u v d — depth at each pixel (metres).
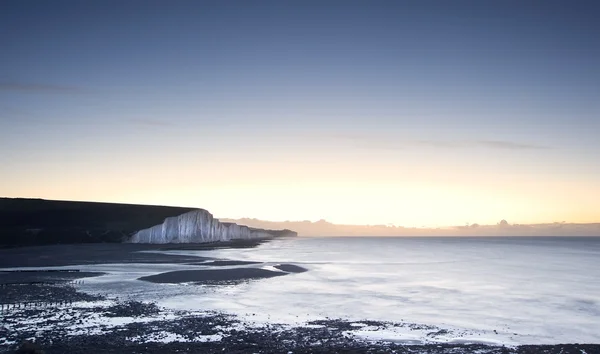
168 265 69.50
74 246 103.94
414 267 75.06
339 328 29.66
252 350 23.84
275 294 43.25
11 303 35.19
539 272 66.38
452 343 26.36
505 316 34.09
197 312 33.62
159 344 24.48
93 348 23.34
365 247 170.75
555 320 32.81
